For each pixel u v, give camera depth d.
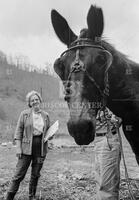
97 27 2.91
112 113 3.38
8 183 5.77
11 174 6.72
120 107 3.22
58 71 2.91
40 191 5.32
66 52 2.88
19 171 4.65
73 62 2.74
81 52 2.78
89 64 2.71
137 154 3.67
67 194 5.16
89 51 2.77
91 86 2.71
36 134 4.72
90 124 2.62
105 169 3.19
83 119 2.57
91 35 2.93
